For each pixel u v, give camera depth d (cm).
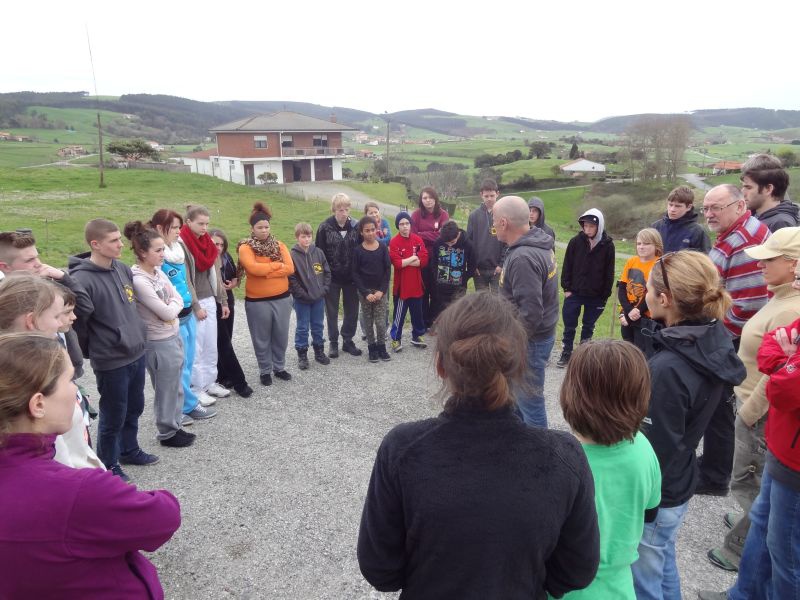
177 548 306
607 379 163
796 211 377
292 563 296
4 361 135
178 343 404
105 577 141
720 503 352
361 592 276
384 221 701
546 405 503
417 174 5506
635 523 172
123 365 347
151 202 2522
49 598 135
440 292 639
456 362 126
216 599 270
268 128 5069
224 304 499
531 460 124
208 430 445
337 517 335
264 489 363
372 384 544
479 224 654
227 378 513
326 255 601
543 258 349
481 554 120
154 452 409
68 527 131
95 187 2964
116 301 342
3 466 134
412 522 124
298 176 5316
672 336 204
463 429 125
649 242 481
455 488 121
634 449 173
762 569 239
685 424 204
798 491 211
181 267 437
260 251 514
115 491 138
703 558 301
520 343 131
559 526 126
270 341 541
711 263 211
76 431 239
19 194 2536
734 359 207
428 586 126
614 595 169
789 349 215
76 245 1352
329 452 411
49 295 224
